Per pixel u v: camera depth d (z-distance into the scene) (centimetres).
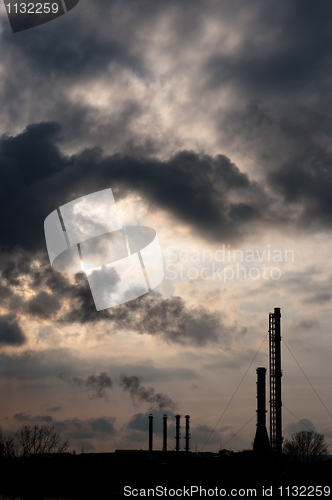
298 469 8306
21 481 7900
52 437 8569
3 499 7806
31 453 8181
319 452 9994
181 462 8812
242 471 8588
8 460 8031
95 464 8919
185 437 10975
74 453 10806
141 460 9906
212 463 8750
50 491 8506
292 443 10181
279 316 9875
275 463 8569
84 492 8581
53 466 8650
